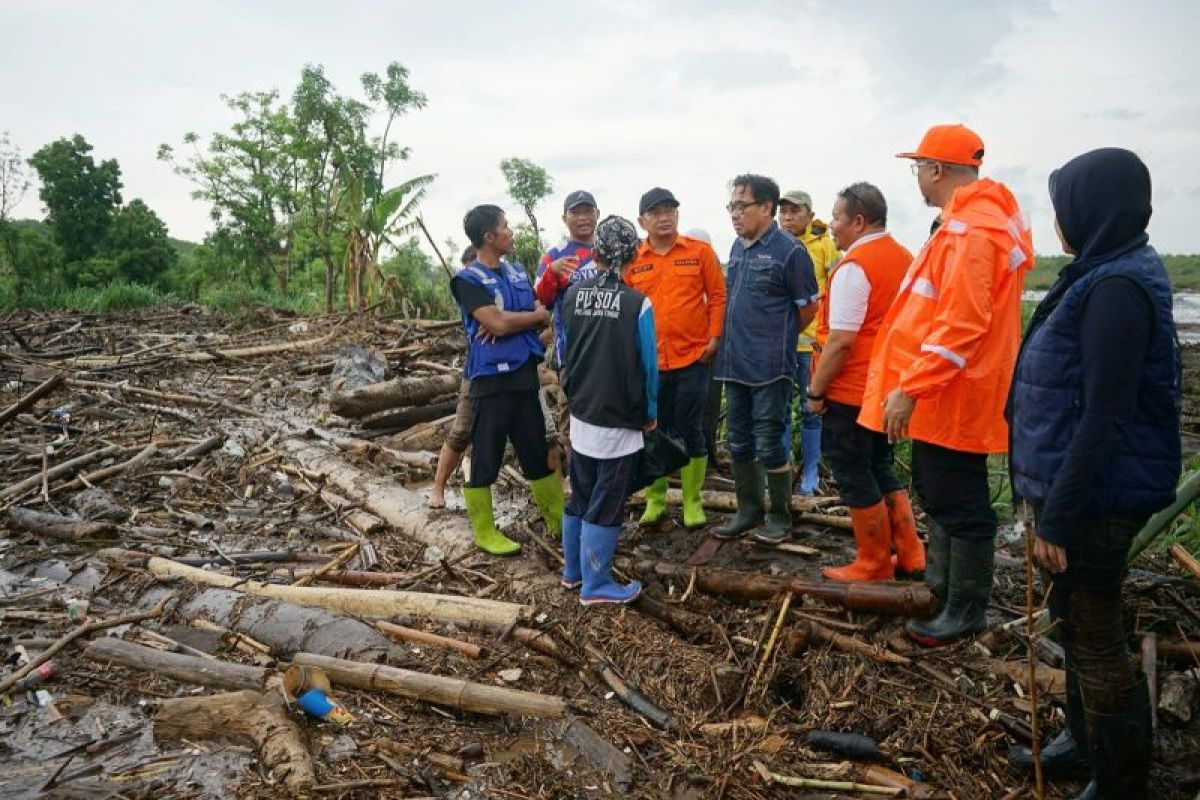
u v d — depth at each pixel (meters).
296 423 8.17
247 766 2.99
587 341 4.09
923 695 3.49
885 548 4.19
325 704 3.31
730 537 5.07
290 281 39.78
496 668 3.77
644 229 5.08
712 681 3.60
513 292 4.72
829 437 4.17
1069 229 2.57
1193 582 4.20
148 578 4.55
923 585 3.88
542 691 3.64
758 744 3.30
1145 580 4.23
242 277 39.59
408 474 6.55
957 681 3.52
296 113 29.39
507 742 3.28
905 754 3.22
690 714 3.50
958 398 3.41
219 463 6.73
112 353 11.79
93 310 19.16
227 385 9.88
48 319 15.76
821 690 3.57
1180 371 2.50
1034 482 2.63
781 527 5.02
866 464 4.12
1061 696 3.35
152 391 9.00
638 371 4.00
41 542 5.16
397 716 3.38
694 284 5.07
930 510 3.68
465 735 3.30
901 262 4.05
